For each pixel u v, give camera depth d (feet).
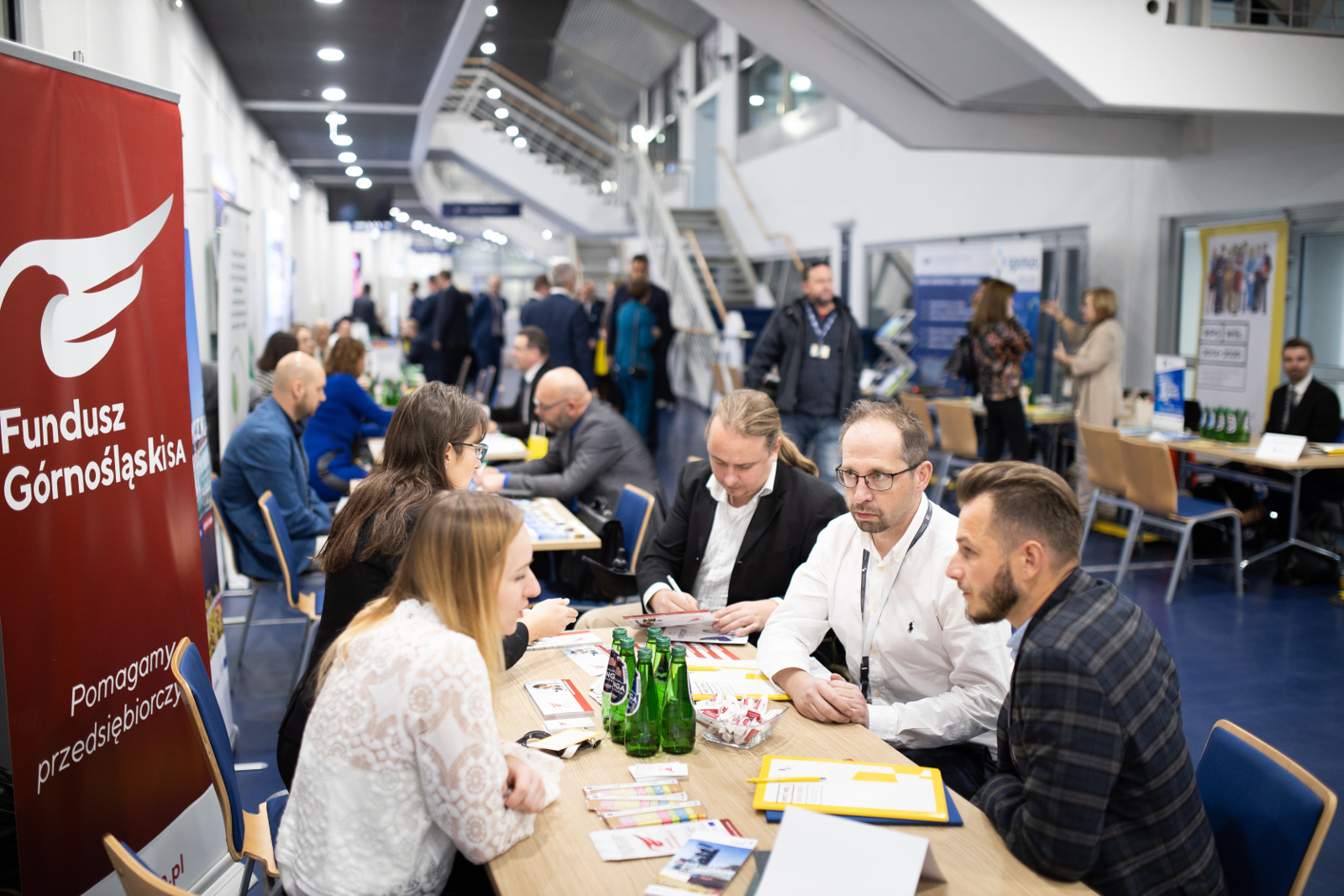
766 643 7.86
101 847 7.10
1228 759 6.00
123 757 7.37
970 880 4.96
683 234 49.93
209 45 24.95
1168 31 17.26
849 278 40.27
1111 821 5.26
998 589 5.54
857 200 39.17
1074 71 16.94
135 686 7.52
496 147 51.39
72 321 6.80
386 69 28.09
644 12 54.95
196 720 6.52
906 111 21.47
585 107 60.13
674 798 5.72
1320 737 12.43
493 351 45.21
